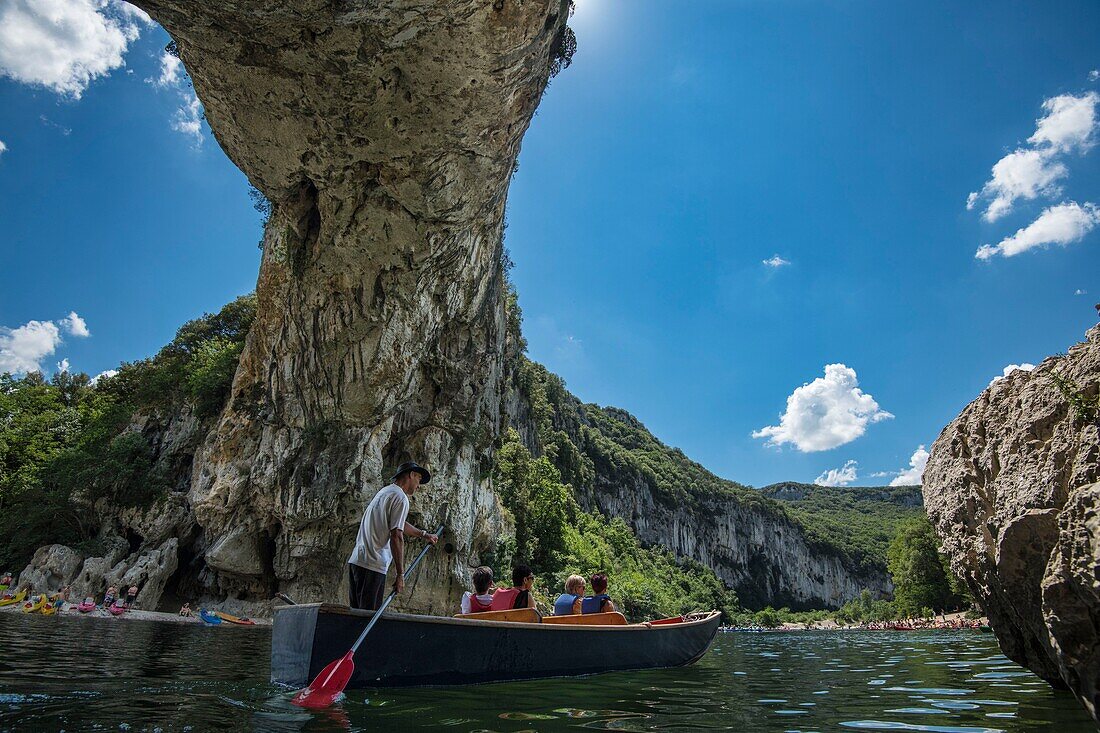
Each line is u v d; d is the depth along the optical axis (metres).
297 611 4.34
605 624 6.59
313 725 3.07
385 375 22.30
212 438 26.48
